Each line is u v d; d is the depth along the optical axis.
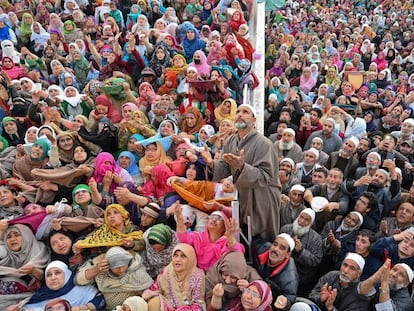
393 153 7.48
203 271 4.72
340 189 6.41
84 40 11.71
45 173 6.30
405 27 18.50
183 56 10.23
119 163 6.89
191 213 5.60
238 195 5.07
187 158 6.40
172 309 4.41
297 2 21.81
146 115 8.38
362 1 23.03
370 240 5.30
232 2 12.91
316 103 10.15
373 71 12.67
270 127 8.78
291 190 6.07
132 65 9.87
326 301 4.69
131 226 5.46
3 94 8.21
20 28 12.17
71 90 8.76
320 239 5.55
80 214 5.66
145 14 13.13
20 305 4.71
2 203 5.94
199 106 7.86
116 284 4.72
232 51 9.24
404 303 4.72
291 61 12.60
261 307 4.14
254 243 5.10
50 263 4.90
